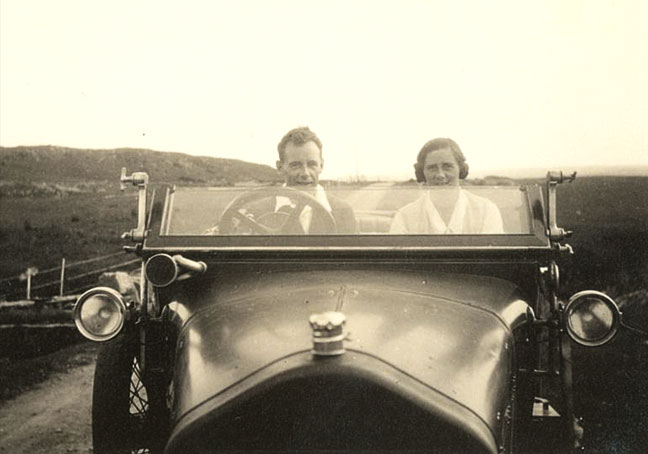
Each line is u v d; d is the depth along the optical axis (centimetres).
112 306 295
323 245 317
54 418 633
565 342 309
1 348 945
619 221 821
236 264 318
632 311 691
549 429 313
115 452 314
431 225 325
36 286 1253
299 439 222
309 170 409
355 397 216
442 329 252
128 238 330
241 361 234
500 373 249
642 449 437
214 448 224
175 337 294
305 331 239
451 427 217
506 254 312
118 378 316
